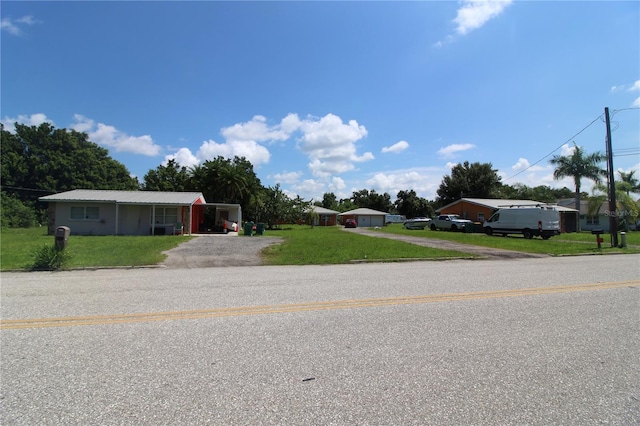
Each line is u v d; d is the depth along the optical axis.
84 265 11.48
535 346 4.39
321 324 5.20
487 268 11.66
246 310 5.96
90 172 66.12
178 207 29.19
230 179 49.00
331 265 12.50
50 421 2.75
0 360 3.87
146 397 3.13
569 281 8.92
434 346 4.36
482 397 3.19
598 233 19.02
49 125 66.31
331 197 97.31
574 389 3.34
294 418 2.84
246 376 3.55
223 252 15.78
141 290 7.68
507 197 67.62
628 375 3.63
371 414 2.91
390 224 67.38
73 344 4.36
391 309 6.05
